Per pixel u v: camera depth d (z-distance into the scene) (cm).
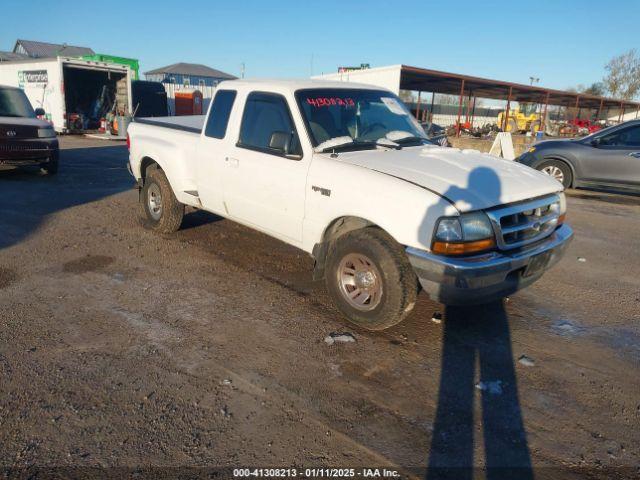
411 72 2097
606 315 459
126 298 457
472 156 454
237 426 292
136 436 281
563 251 425
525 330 424
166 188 623
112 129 2019
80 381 329
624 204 984
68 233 647
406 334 408
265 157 469
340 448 278
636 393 339
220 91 541
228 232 672
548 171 1081
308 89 474
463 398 327
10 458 261
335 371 352
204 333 398
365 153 436
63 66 1975
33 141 1007
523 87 2709
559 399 329
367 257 385
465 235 347
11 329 392
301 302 461
